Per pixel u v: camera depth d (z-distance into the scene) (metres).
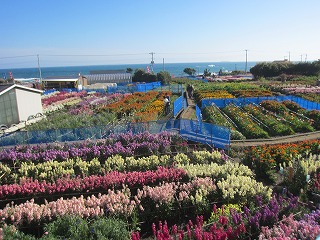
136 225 9.20
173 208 9.64
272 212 8.19
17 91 26.56
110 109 27.34
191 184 10.41
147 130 17.64
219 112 26.09
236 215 8.09
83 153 14.73
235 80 63.09
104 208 9.17
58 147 15.59
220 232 7.27
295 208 8.77
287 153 14.02
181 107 30.75
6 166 13.32
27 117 27.58
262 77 64.00
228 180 10.35
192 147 16.59
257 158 13.27
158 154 15.28
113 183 10.94
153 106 28.92
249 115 24.64
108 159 13.52
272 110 26.72
